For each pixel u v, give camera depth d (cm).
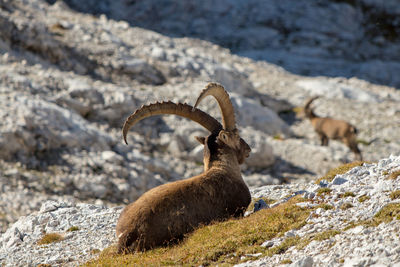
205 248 2289
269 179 8125
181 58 12206
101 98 9156
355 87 13600
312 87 13325
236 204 2748
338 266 1756
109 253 2645
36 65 9781
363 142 10419
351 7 18762
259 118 10419
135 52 12038
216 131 2897
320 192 2698
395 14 18788
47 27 11575
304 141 10294
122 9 17938
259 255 2098
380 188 2405
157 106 2648
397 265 1611
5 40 10106
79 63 10775
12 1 12975
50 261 2917
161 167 7762
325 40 17450
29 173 6581
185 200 2573
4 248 3519
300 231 2234
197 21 18125
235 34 17562
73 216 3853
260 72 14425
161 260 2258
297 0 19075
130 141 8488
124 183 6806
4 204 5759
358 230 1992
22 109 7375
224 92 2712
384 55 17025
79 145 7344
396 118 11556
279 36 17550
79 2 17400
